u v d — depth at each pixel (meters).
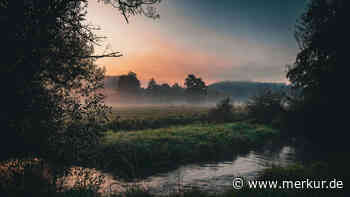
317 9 18.95
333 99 17.02
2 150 7.61
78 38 8.83
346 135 16.47
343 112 16.56
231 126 40.72
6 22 6.99
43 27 7.66
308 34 20.05
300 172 11.21
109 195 8.70
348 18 16.80
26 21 7.38
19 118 7.53
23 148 7.96
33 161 8.30
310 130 18.91
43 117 7.98
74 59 8.69
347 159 12.62
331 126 17.23
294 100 21.05
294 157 21.59
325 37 17.83
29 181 7.64
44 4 7.77
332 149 17.16
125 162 17.52
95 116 9.21
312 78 19.00
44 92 8.23
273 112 44.38
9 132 7.56
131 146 20.59
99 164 16.19
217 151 24.69
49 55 7.94
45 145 8.20
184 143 24.62
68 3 8.55
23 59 7.30
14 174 7.78
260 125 42.75
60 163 8.66
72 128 8.71
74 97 9.11
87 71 9.26
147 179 14.50
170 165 18.72
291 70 20.89
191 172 16.52
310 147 24.80
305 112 18.81
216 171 16.78
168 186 12.49
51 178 8.23
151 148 21.31
